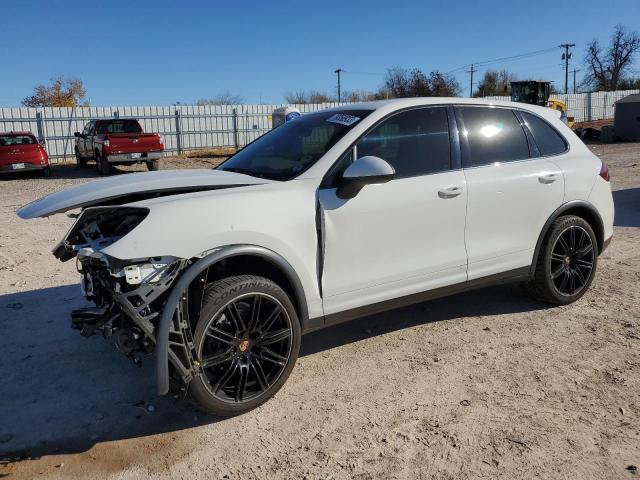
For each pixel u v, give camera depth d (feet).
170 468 9.50
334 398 11.53
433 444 9.84
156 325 10.10
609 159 61.52
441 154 13.57
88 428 10.77
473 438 9.96
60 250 11.90
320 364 13.10
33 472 9.46
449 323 15.33
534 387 11.67
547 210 15.17
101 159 61.41
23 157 60.54
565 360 12.85
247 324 10.76
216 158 84.28
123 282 10.19
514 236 14.66
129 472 9.43
